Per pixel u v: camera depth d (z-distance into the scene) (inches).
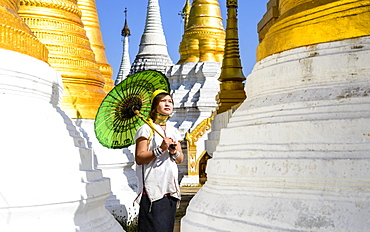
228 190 239.9
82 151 265.0
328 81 227.5
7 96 241.9
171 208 218.2
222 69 664.4
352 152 200.8
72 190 239.1
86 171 258.2
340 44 228.8
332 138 208.1
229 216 227.1
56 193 232.1
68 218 239.0
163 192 215.5
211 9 1099.3
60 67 470.0
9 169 224.7
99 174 274.7
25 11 463.5
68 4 482.9
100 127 260.1
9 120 235.6
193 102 1026.1
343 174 198.1
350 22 227.1
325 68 228.1
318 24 235.9
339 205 195.2
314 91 227.3
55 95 282.4
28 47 258.5
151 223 213.8
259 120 239.9
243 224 217.3
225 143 260.4
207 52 1080.8
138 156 215.0
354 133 203.9
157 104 223.6
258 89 262.7
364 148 199.9
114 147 262.2
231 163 241.0
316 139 211.9
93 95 489.4
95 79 496.1
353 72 221.8
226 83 657.6
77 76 478.0
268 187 219.3
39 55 270.4
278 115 232.4
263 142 230.5
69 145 257.3
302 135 216.4
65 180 238.8
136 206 459.2
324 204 198.1
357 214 190.2
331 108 215.8
